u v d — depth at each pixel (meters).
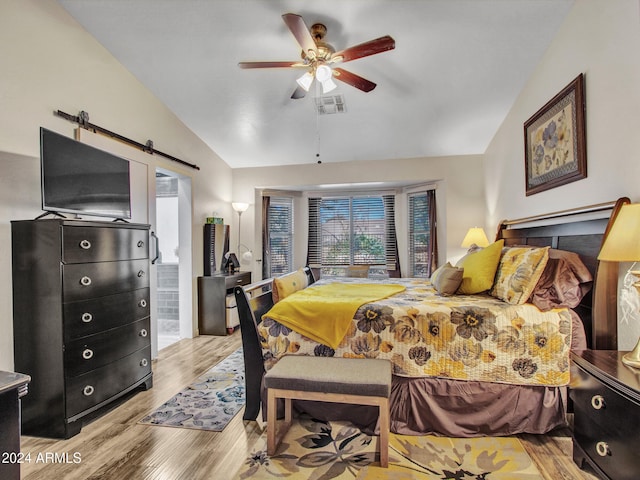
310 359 2.05
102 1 2.39
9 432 0.94
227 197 5.07
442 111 3.66
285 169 5.12
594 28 2.16
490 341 1.99
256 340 2.20
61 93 2.47
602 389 1.42
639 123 1.81
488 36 2.61
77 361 2.10
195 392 2.66
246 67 2.43
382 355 2.08
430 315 2.07
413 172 4.73
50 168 2.10
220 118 3.90
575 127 2.34
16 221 2.09
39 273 2.06
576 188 2.39
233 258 4.88
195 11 2.44
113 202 2.65
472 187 4.58
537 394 1.96
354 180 4.91
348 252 5.59
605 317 1.93
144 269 2.73
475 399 1.99
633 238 1.50
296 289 2.82
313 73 2.44
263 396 2.15
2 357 2.05
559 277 2.02
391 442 1.95
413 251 5.29
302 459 1.81
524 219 3.18
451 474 1.67
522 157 3.31
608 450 1.38
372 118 3.83
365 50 2.19
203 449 1.91
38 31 2.30
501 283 2.32
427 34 2.59
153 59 2.97
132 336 2.57
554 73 2.65
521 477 1.64
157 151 3.48
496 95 3.36
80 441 2.00
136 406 2.43
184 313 4.18
